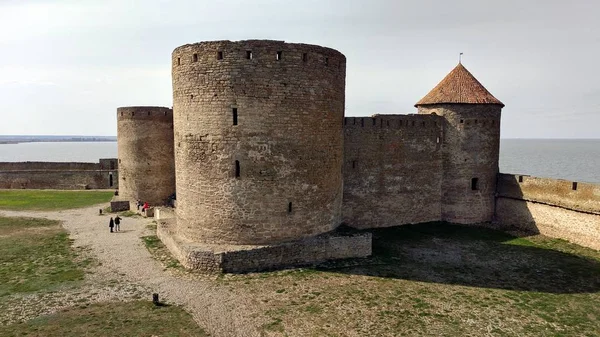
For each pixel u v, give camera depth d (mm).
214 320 11555
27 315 11688
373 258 17328
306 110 15789
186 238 17000
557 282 15352
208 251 15008
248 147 15289
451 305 13000
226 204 15664
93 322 11289
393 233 22141
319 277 14859
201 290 13523
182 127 16516
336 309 12383
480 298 13656
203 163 15883
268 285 13992
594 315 12570
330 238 16484
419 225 23891
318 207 16734
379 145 22781
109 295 13133
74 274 15016
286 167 15680
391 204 23406
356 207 22578
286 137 15539
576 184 20406
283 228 15922
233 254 14883
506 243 20688
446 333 11188
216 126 15438
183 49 16016
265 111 15211
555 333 11391
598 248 19344
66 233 21266
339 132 17594
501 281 15344
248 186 15492
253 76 15023
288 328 11188
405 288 14281
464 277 15672
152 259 16703
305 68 15570
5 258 16953
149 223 23688
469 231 22953
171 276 14719
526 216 23219
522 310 12812
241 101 15109
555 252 19109
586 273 16344
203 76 15484
